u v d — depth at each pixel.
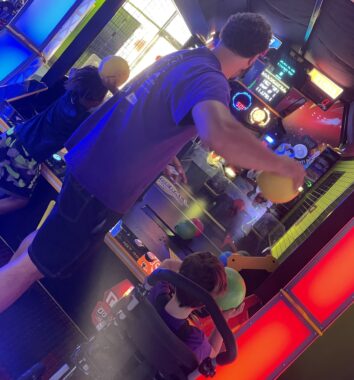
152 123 1.26
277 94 3.29
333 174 2.92
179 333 1.54
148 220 2.53
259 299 2.23
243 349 1.95
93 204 1.43
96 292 2.58
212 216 2.65
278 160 1.10
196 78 1.13
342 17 2.38
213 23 3.48
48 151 2.42
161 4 3.12
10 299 1.71
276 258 2.38
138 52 3.28
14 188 2.46
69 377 2.04
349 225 1.91
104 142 1.36
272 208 2.76
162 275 1.31
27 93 2.95
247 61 1.27
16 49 2.92
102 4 2.73
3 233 2.81
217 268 1.49
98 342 1.52
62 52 2.91
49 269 1.57
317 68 3.34
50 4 2.77
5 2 3.58
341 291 1.90
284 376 2.43
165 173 2.66
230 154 1.05
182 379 1.41
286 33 3.35
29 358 2.43
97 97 2.27
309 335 1.92
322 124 3.52
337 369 2.38
